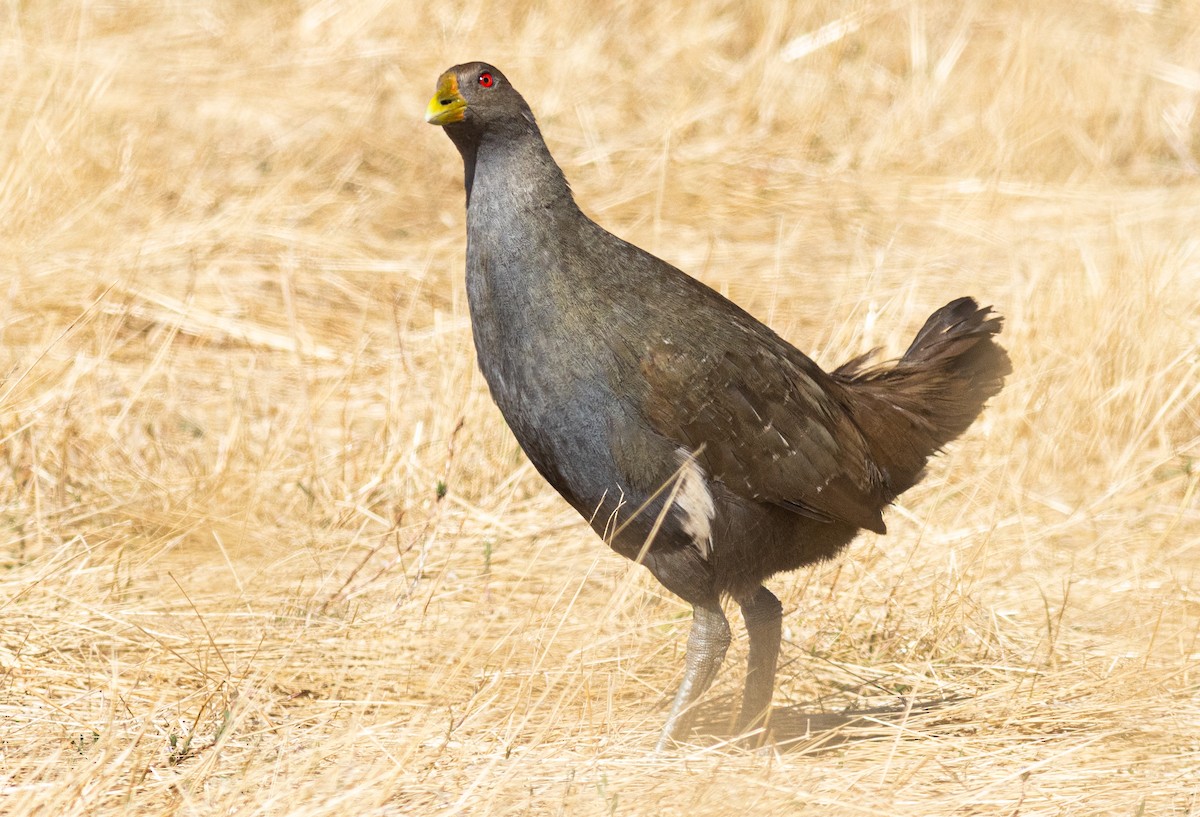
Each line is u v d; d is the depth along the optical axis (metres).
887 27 32.66
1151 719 12.66
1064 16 33.09
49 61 27.36
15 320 19.98
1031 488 17.94
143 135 26.11
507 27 31.98
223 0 32.38
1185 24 33.19
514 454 18.00
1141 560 16.06
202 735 12.21
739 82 30.48
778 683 14.03
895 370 13.77
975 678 13.98
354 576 15.02
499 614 14.64
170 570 15.34
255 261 22.72
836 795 11.33
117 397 19.03
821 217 25.73
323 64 30.08
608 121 29.16
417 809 10.94
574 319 11.84
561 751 12.09
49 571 14.82
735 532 12.44
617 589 14.20
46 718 12.38
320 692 13.32
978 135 28.33
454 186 26.36
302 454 17.97
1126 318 19.55
